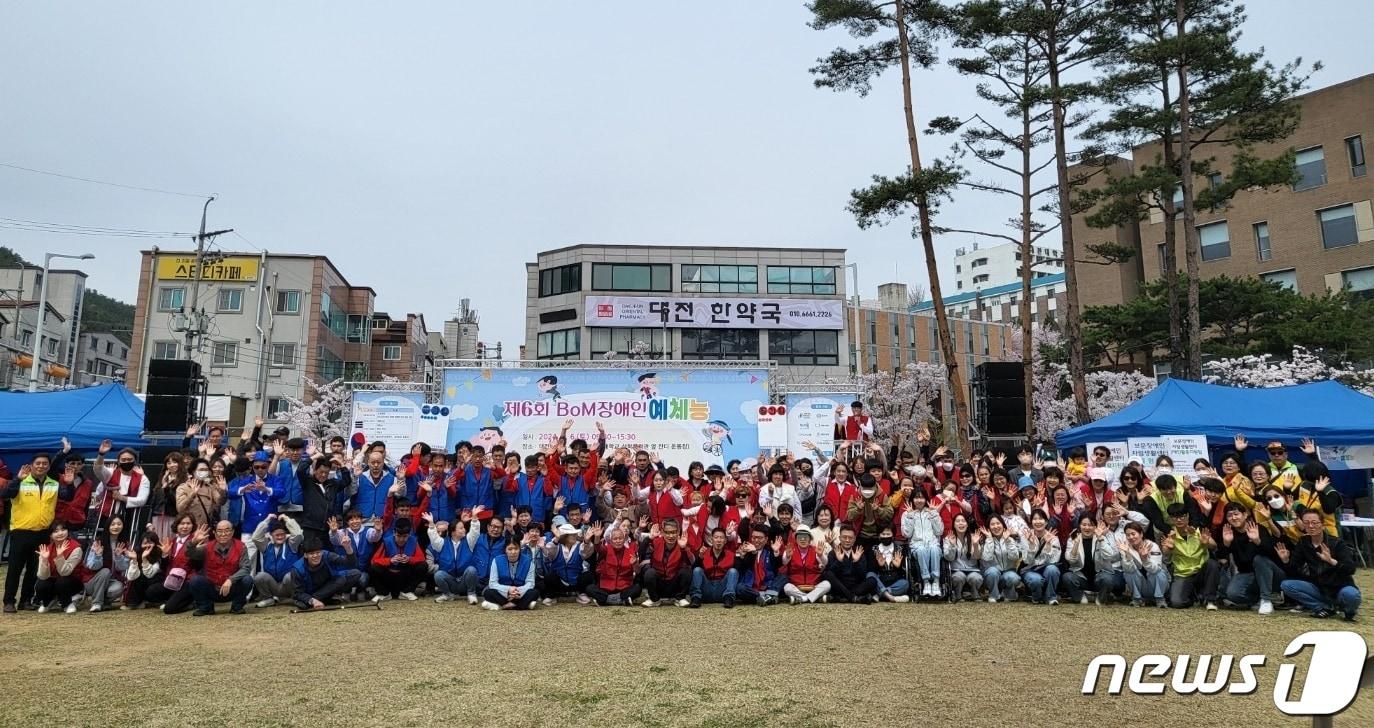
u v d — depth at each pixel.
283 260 41.12
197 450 12.50
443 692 5.65
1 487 11.03
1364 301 30.06
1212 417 13.86
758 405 16.64
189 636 7.69
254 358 39.91
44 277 32.78
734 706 5.31
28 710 5.18
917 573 10.06
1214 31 20.75
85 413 15.50
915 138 18.14
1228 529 9.30
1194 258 22.00
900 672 6.24
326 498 10.00
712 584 9.84
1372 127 33.00
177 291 40.22
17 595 10.39
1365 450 13.37
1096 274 41.66
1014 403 14.71
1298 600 8.74
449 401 16.45
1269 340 28.50
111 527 9.31
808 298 44.91
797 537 10.12
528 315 46.09
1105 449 11.23
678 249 45.19
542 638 7.63
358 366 42.84
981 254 90.81
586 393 16.56
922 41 18.83
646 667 6.41
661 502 11.06
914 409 41.03
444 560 10.07
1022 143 20.94
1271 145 35.41
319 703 5.37
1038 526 9.85
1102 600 9.62
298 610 9.22
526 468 11.57
